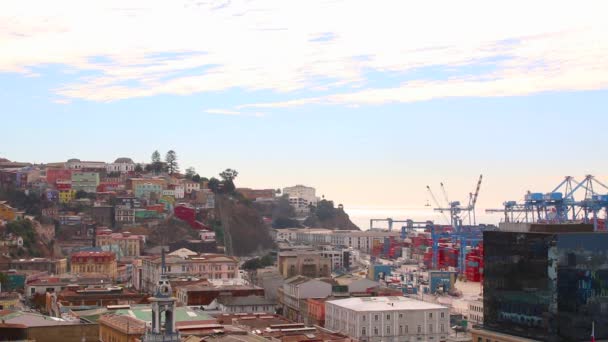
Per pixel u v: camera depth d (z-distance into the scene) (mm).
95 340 191875
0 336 181875
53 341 187875
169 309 141375
